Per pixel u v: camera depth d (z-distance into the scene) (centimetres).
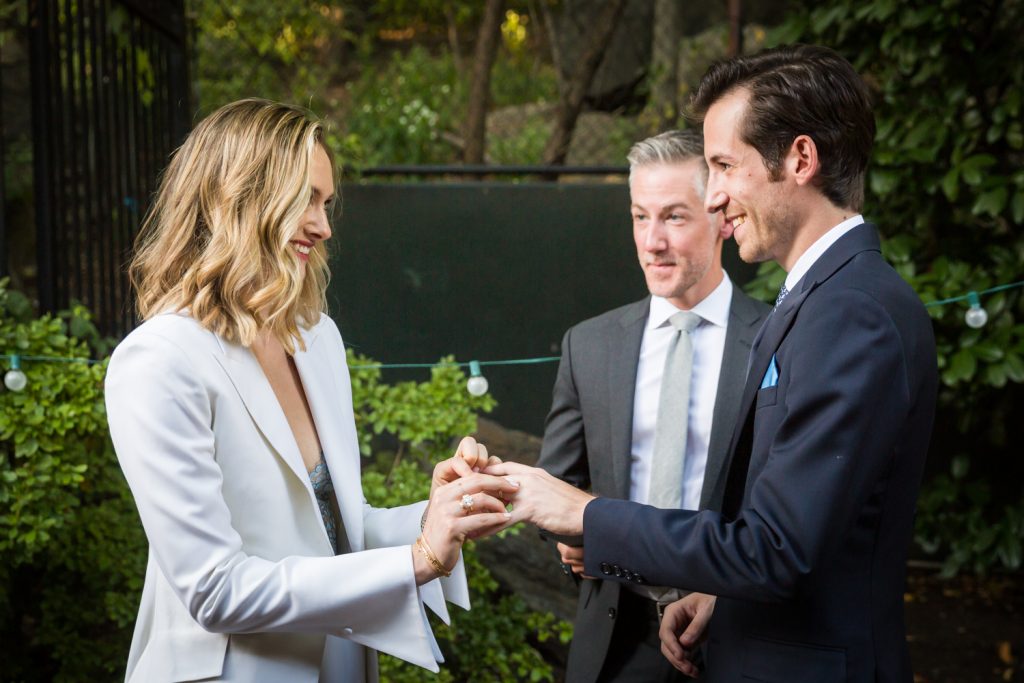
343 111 784
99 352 329
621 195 456
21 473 273
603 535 171
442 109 770
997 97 403
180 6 460
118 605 303
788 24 419
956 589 479
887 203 420
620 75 779
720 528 162
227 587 160
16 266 556
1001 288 362
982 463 466
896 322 160
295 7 760
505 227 458
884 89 405
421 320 461
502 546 362
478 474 179
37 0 324
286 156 175
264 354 184
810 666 162
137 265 186
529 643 355
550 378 461
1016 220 377
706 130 177
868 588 164
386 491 291
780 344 169
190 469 161
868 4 388
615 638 227
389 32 995
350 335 460
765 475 159
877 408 154
